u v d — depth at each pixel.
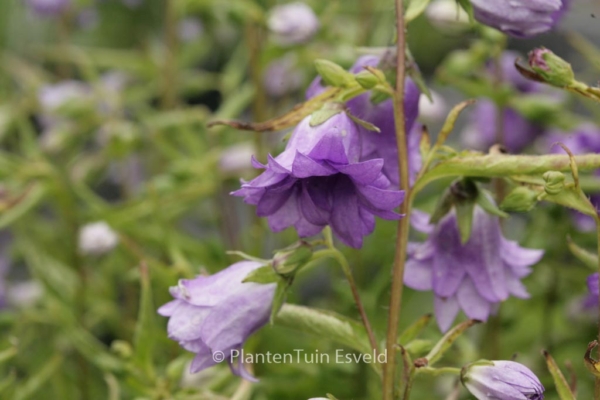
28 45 1.04
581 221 0.67
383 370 0.51
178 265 0.65
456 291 0.54
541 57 0.51
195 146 0.76
